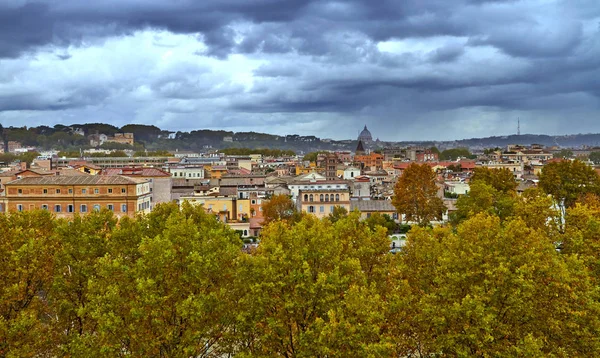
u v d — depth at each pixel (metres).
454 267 52.75
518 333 49.19
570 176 137.38
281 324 50.22
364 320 47.94
